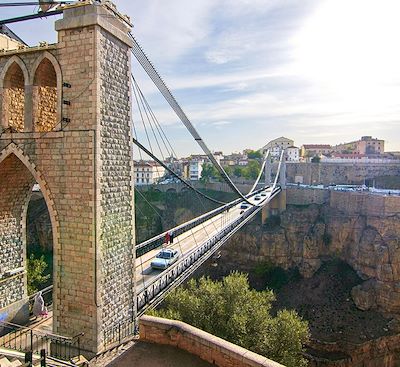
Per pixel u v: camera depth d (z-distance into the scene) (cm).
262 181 13512
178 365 1385
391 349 5988
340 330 6281
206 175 13812
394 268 6725
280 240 8706
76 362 1541
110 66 2061
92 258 1961
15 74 2286
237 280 3697
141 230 11488
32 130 2123
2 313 2347
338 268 7994
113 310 2108
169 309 3328
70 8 1969
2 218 2441
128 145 2264
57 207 2050
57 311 2059
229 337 3147
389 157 14338
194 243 4825
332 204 8875
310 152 18875
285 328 3347
